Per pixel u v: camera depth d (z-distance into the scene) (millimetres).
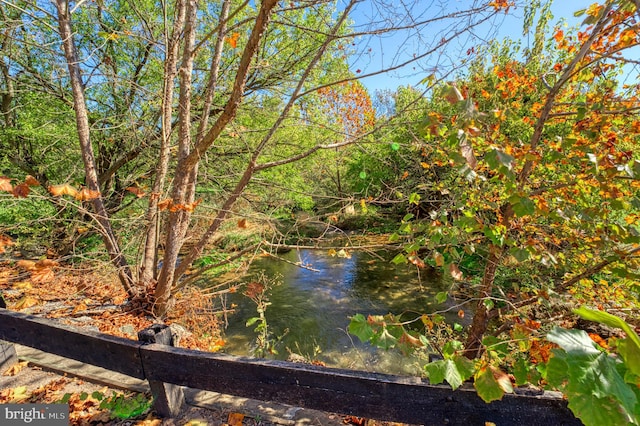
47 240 6184
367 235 5055
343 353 4914
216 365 1462
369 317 1356
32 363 2334
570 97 2742
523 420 1144
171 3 5707
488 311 2525
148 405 1839
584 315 610
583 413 620
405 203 5992
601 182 1884
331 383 1310
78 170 6113
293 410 1863
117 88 6027
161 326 1730
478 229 2137
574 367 615
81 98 3941
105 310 4172
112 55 6066
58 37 5539
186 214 4062
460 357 1149
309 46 6035
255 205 5008
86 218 5121
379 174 8859
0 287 4703
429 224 2295
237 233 6391
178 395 1811
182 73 3484
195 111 6145
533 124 3059
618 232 1955
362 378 1269
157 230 4730
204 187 6258
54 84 6004
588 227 2521
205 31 5656
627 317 2420
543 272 3725
